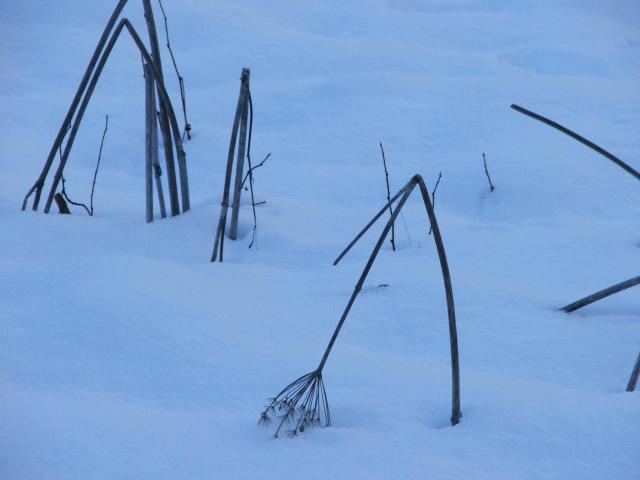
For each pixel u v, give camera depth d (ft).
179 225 11.53
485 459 5.54
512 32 23.53
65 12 23.81
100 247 10.57
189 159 15.60
